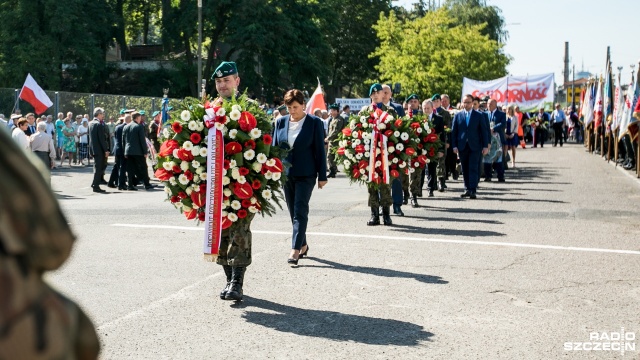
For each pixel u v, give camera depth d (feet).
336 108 74.28
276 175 21.97
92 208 45.44
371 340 17.81
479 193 53.57
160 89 184.03
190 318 19.84
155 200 51.78
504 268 25.99
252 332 18.54
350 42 225.56
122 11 193.06
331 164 74.38
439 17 170.30
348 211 42.91
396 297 22.03
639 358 16.35
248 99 22.74
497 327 18.84
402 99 168.25
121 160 63.41
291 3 178.60
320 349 17.12
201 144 21.95
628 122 64.80
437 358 16.43
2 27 154.20
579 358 16.37
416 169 44.37
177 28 172.76
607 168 77.77
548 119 154.92
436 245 30.81
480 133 49.24
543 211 42.16
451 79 167.12
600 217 39.42
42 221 4.65
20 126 57.82
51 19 151.94
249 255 21.79
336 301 21.63
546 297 21.86
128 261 27.58
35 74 151.64
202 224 37.76
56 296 4.79
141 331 18.57
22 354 4.47
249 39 165.58
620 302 21.27
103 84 180.04
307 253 29.12
